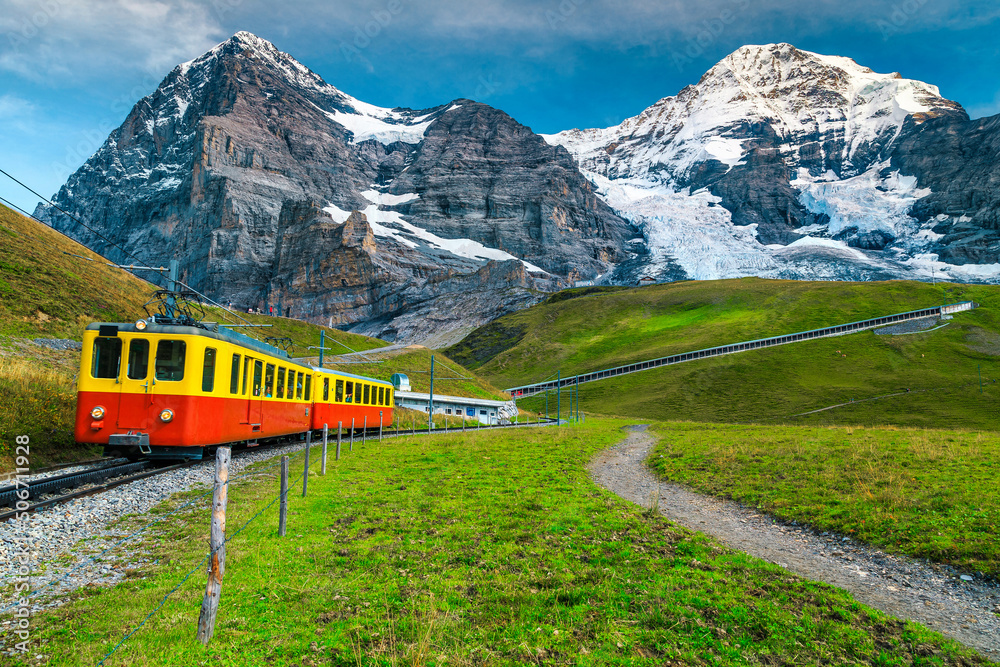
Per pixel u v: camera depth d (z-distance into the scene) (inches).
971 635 353.7
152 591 350.0
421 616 329.1
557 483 815.7
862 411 5684.1
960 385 6107.3
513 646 299.7
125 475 707.4
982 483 695.7
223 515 295.6
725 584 405.4
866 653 308.5
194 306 983.0
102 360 778.2
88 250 2923.2
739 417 5935.0
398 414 3253.0
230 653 275.9
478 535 511.8
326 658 277.9
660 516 634.2
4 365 1057.5
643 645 308.2
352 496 659.4
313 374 1294.3
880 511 625.3
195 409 786.2
